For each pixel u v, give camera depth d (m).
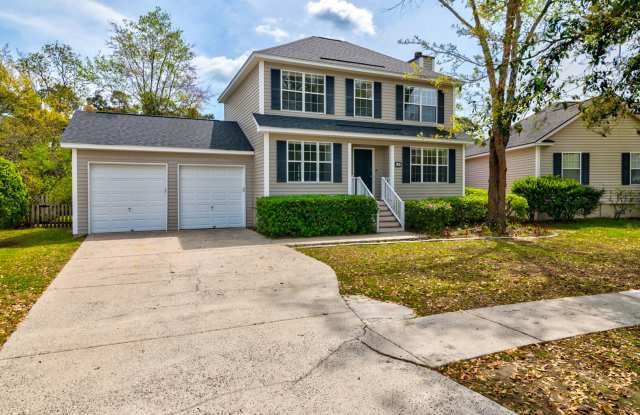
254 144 14.06
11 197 10.36
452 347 3.69
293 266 7.43
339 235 11.91
